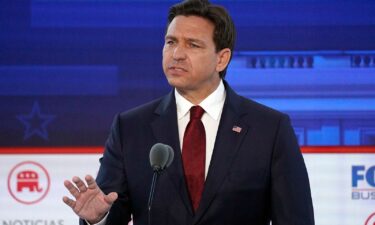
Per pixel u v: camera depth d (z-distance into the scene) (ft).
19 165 44.60
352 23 44.42
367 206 44.01
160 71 44.78
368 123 44.11
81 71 44.78
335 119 44.19
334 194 44.09
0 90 44.70
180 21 27.45
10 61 44.80
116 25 44.83
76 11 44.83
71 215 44.55
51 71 44.80
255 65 44.42
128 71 44.78
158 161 24.35
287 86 44.32
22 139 44.62
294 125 44.24
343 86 44.24
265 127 27.50
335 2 44.47
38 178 44.62
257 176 26.73
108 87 44.73
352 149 44.04
